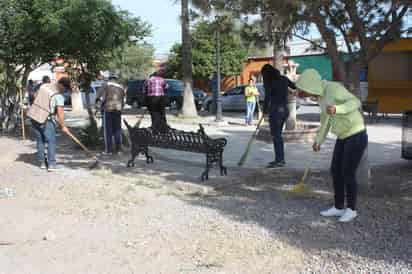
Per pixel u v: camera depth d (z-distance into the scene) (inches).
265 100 366.0
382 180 312.3
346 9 291.9
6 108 632.4
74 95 1155.3
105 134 448.8
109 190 308.2
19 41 557.9
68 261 196.7
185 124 752.3
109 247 210.7
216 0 273.9
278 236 215.6
